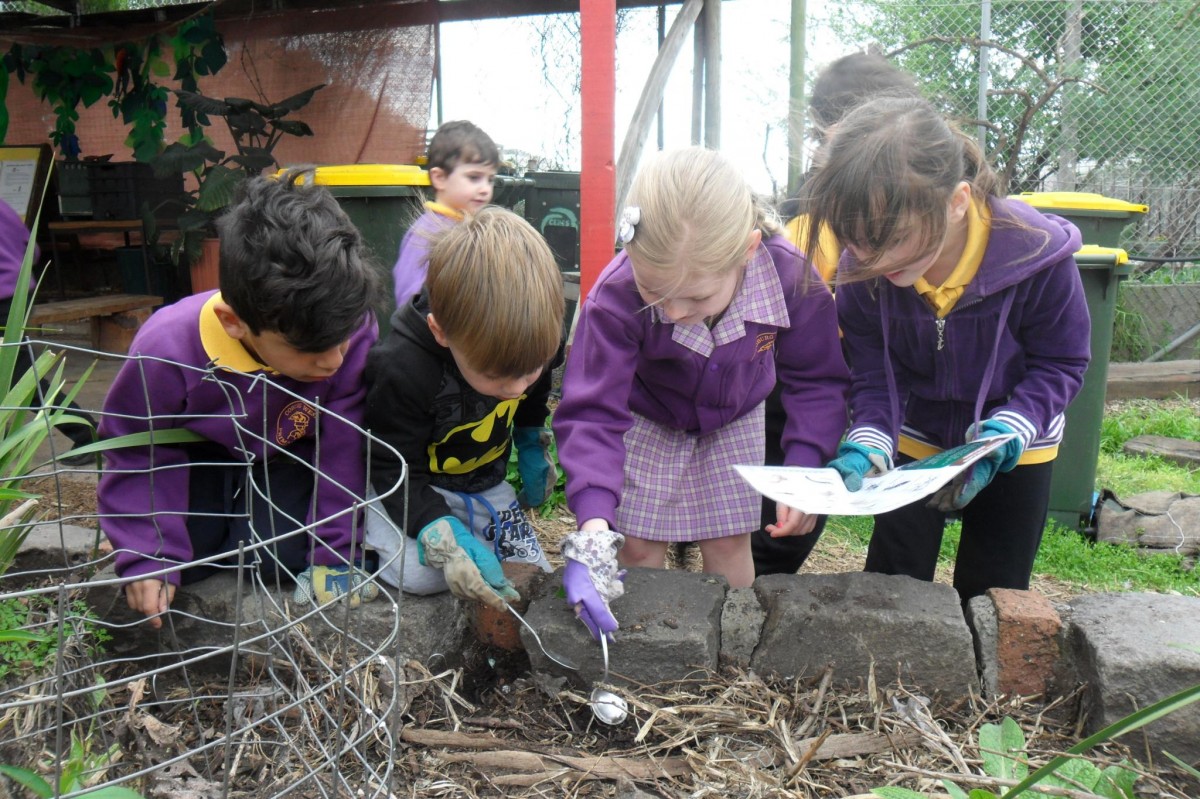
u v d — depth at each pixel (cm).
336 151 621
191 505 196
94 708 165
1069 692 170
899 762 156
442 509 186
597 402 191
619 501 190
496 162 368
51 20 685
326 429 190
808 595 179
